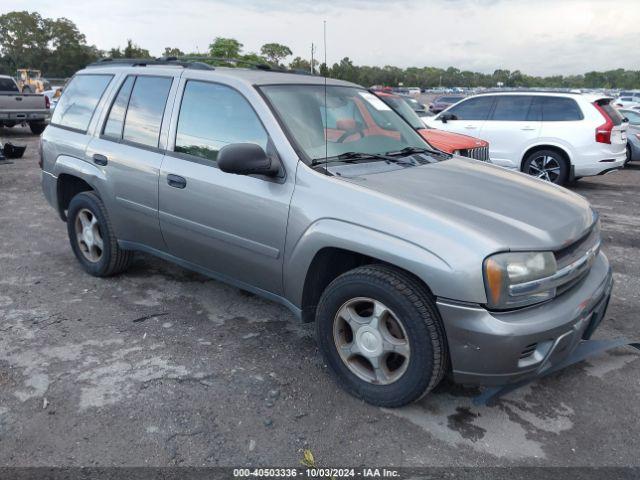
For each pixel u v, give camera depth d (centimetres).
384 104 452
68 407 308
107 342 382
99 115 468
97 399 316
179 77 412
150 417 301
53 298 453
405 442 285
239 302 451
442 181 347
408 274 292
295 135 348
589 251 318
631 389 335
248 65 515
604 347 337
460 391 331
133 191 428
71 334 392
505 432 294
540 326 273
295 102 373
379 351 303
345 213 308
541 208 321
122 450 276
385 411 310
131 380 336
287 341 388
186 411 306
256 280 368
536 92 998
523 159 1007
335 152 356
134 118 439
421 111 1585
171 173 396
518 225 293
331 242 309
